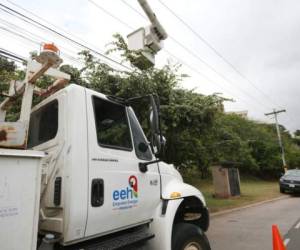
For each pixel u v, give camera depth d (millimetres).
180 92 9398
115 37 8469
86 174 2881
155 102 3520
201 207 4566
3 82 5887
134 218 3365
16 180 2227
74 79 7926
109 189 3066
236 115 39750
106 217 2986
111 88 8266
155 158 3861
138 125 3816
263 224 9797
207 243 4199
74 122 2941
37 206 2336
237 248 6801
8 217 2146
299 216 11391
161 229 3588
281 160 36125
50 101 3305
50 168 2977
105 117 3324
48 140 3219
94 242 3033
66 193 2734
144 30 6230
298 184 19781
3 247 2094
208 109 9219
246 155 32344
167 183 4000
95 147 3053
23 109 3010
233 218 11117
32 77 3076
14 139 2594
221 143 15031
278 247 4305
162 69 9070
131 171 3398
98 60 8531
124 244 3129
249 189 24031
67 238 2652
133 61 7625
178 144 10117
